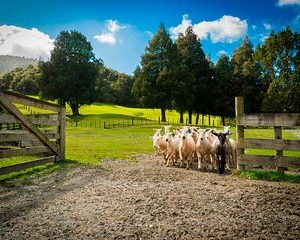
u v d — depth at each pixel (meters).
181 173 12.55
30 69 164.12
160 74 65.81
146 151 21.42
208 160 15.79
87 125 57.53
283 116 11.59
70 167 13.74
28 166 12.30
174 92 65.19
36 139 13.09
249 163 12.32
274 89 63.09
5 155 10.72
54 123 14.56
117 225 6.59
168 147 15.14
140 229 6.38
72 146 24.31
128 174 12.15
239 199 8.50
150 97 66.62
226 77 74.00
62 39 80.31
